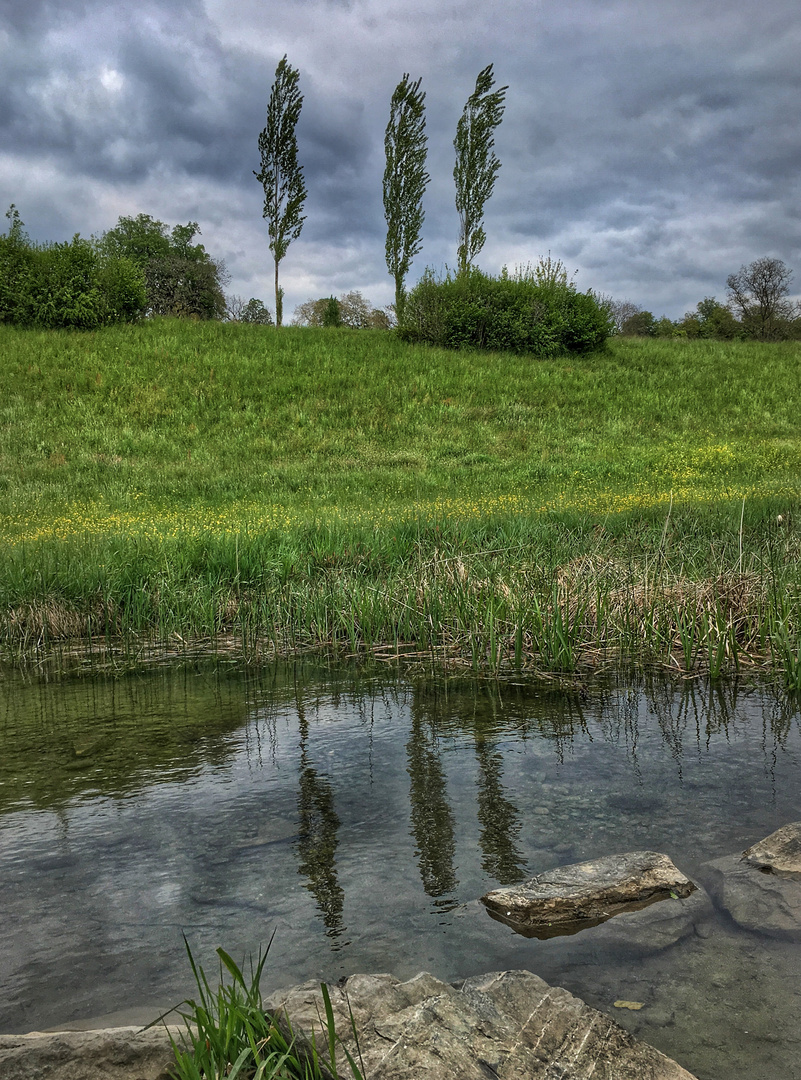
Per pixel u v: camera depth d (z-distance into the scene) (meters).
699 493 13.98
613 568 7.21
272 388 23.72
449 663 5.93
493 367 28.03
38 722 4.58
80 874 2.71
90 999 2.04
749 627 5.96
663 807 3.16
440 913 2.42
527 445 20.73
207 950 2.25
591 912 2.38
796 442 21.02
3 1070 1.70
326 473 17.61
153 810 3.24
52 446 18.30
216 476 16.88
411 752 3.91
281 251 36.66
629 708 4.60
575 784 3.43
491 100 36.28
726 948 2.18
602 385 26.67
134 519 12.29
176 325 29.86
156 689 5.36
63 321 27.62
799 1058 1.74
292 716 4.61
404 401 23.95
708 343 36.28
